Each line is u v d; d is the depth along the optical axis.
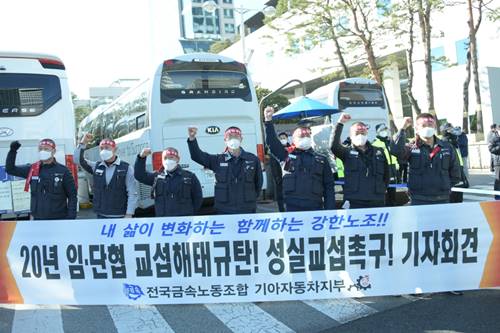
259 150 11.48
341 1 21.75
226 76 11.27
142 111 11.33
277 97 38.31
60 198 6.53
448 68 28.58
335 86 15.91
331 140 6.28
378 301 5.55
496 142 10.90
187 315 5.31
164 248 5.57
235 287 5.55
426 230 5.50
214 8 27.89
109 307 5.66
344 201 6.53
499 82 26.06
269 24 24.25
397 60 29.19
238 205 6.14
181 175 6.32
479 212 5.51
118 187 6.61
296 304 5.55
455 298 5.51
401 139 6.09
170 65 10.88
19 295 5.71
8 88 8.89
